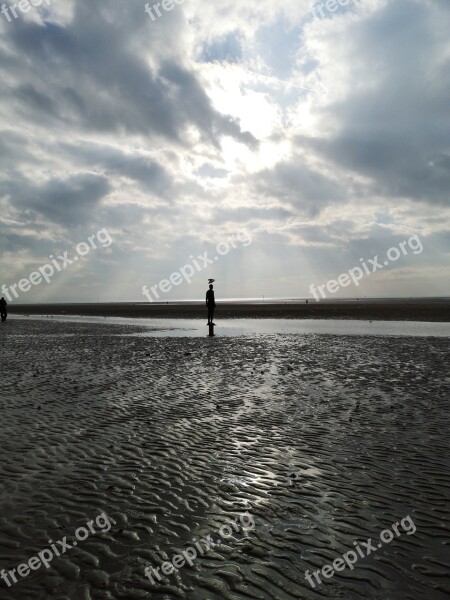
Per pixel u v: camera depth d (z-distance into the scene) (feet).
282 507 17.29
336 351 65.41
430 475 20.16
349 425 28.04
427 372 46.60
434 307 245.86
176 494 18.45
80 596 12.10
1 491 18.57
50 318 199.31
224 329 117.50
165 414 30.86
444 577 12.96
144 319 181.16
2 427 27.61
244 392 38.04
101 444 24.66
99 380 43.68
